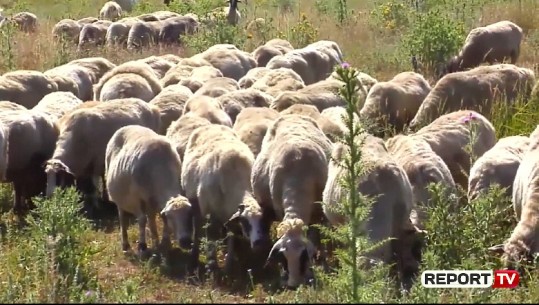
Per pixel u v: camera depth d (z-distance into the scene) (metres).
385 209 12.97
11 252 14.71
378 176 13.14
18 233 16.03
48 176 16.50
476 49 26.61
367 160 13.34
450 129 16.70
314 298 11.15
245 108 18.41
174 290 13.77
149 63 24.97
